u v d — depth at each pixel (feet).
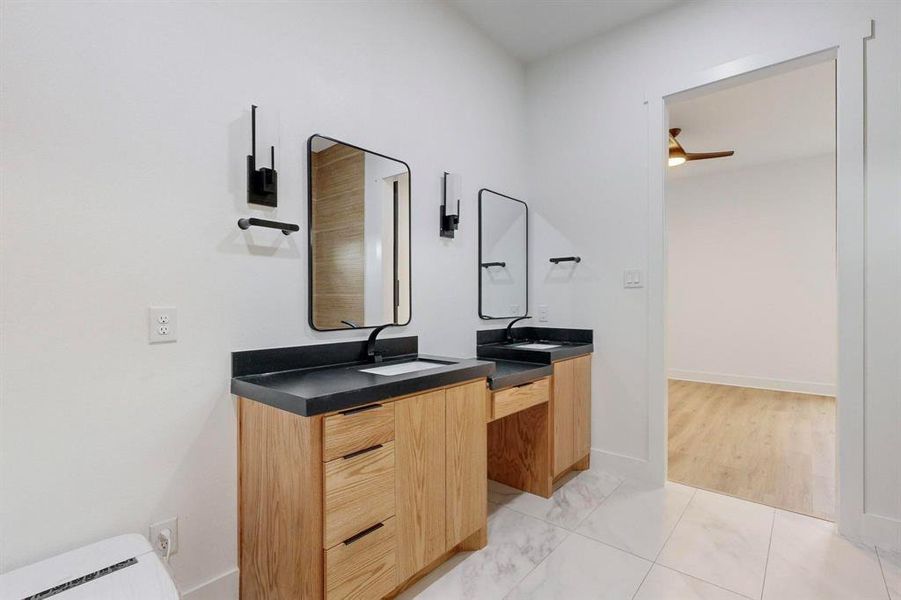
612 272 8.93
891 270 6.14
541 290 10.05
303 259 5.87
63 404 4.00
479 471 6.08
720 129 13.14
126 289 4.36
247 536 5.03
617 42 8.88
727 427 12.04
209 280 4.96
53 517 3.95
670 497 7.79
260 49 5.41
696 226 18.08
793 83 10.32
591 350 9.10
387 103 7.00
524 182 10.25
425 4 7.71
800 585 5.36
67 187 4.02
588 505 7.50
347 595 4.40
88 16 4.13
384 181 6.94
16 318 3.77
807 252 15.87
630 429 8.66
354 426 4.47
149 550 3.97
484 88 9.06
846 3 6.51
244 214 5.26
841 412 6.47
